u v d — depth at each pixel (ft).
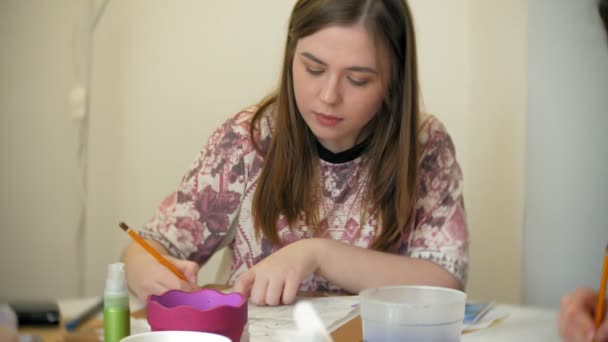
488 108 7.38
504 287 7.27
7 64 7.82
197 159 4.76
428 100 7.69
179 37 7.93
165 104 8.00
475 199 7.50
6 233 7.91
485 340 3.22
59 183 7.95
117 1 7.91
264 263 3.82
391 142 4.56
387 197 4.57
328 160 4.60
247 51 7.83
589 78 6.65
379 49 4.10
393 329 2.53
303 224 4.62
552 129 6.84
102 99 7.96
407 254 4.65
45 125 7.90
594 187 6.70
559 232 6.83
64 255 7.98
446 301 2.59
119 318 2.64
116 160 8.04
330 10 3.97
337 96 4.03
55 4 7.84
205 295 2.84
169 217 4.57
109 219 8.06
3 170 7.88
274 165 4.58
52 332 2.84
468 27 7.46
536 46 6.88
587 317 2.88
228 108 7.89
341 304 3.59
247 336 2.80
